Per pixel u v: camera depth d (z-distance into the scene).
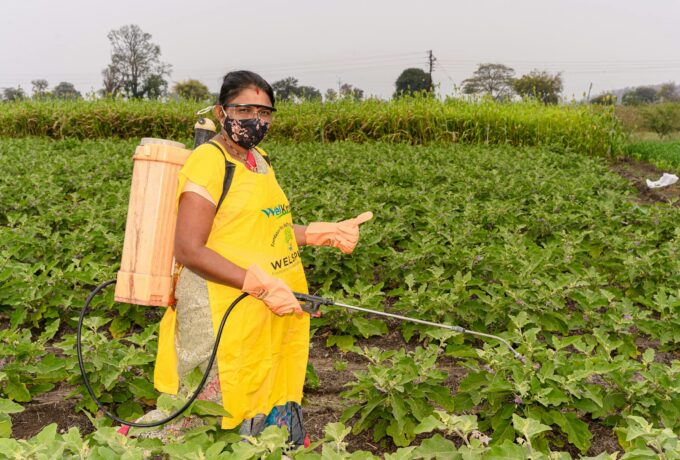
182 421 2.79
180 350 2.80
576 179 11.63
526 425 2.61
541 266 6.36
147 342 4.43
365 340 5.68
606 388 3.98
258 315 2.72
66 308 5.81
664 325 5.21
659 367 3.97
